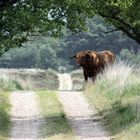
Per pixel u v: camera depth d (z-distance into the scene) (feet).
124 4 200.03
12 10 186.50
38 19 189.88
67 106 221.66
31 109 215.10
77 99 240.32
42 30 198.90
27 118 193.36
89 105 222.89
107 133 162.30
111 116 185.37
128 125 160.15
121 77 239.71
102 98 228.22
